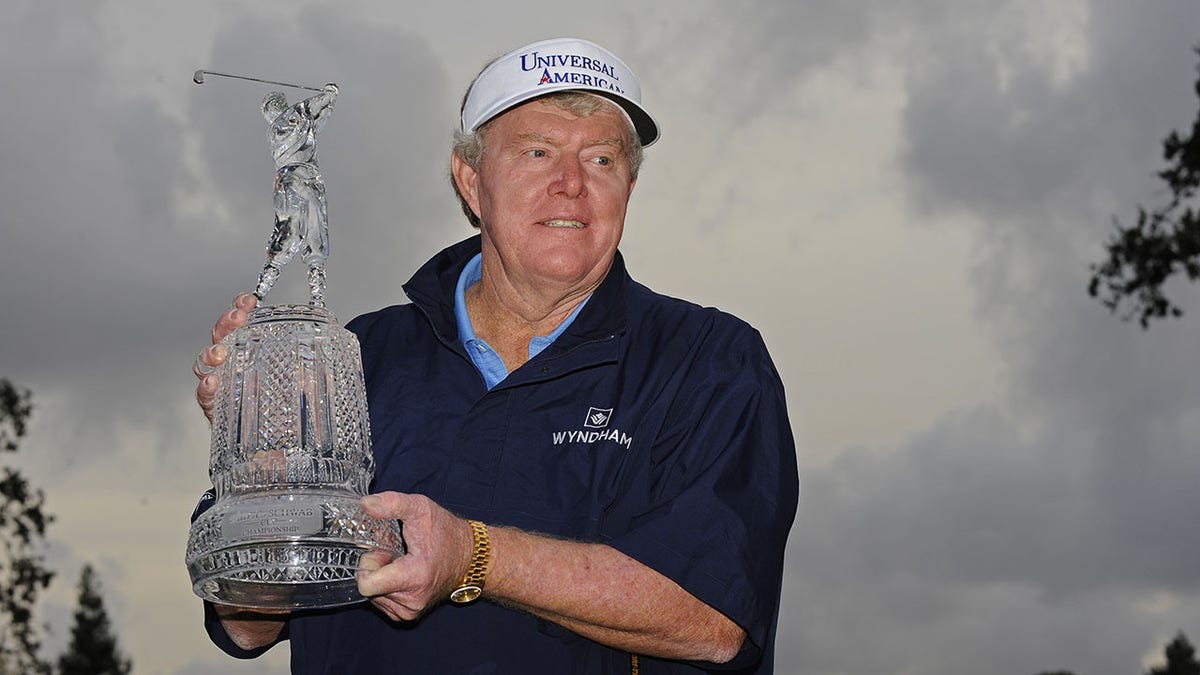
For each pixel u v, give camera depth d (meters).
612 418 3.62
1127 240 21.17
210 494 3.45
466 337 3.84
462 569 3.12
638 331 3.75
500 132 3.75
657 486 3.54
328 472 3.08
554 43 3.75
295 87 3.33
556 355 3.68
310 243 3.35
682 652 3.41
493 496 3.60
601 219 3.71
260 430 3.10
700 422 3.56
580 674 3.54
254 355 3.19
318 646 3.68
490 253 3.81
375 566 2.93
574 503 3.56
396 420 3.75
